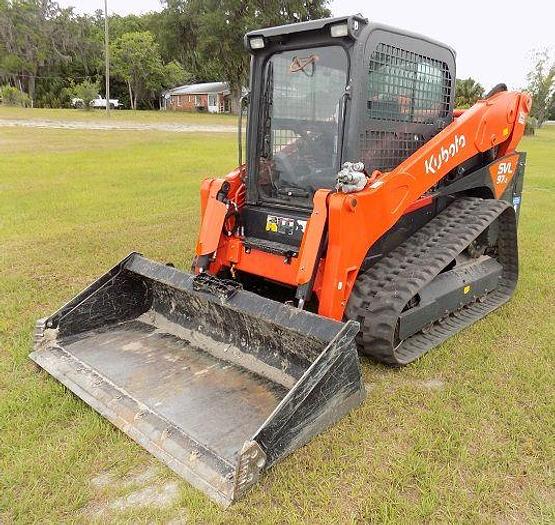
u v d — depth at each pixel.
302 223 3.70
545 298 5.27
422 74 3.96
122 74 52.22
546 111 49.09
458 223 4.42
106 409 3.18
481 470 2.88
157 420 3.03
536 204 10.02
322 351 3.18
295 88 3.75
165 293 4.14
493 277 4.93
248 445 2.57
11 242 6.97
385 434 3.16
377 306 3.63
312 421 2.96
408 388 3.62
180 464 2.76
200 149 18.36
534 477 2.85
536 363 3.96
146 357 3.74
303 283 3.36
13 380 3.63
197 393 3.32
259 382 3.45
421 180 3.90
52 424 3.18
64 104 52.44
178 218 8.46
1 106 37.38
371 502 2.65
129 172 12.98
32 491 2.70
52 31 52.75
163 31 43.28
